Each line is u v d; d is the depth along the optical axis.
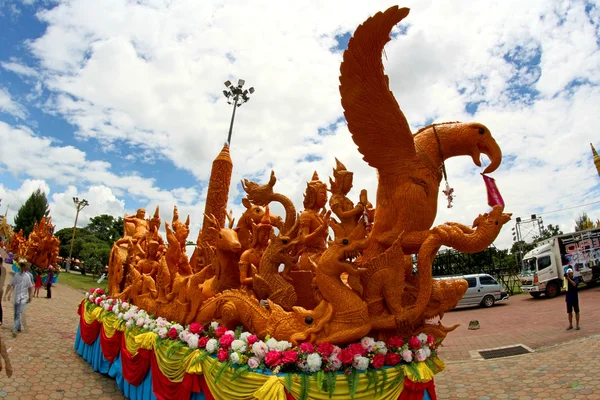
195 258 7.32
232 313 4.38
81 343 8.66
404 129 4.22
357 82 4.15
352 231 3.86
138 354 5.49
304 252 5.54
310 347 3.43
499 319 15.40
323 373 3.27
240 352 3.68
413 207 4.18
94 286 30.84
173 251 5.96
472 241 3.85
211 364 3.86
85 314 8.51
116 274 9.15
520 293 26.83
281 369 3.40
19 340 9.44
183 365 4.27
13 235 31.23
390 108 4.17
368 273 3.81
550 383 6.51
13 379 6.60
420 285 3.87
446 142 4.50
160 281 5.97
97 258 37.12
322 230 5.08
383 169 4.37
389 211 4.33
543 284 21.41
